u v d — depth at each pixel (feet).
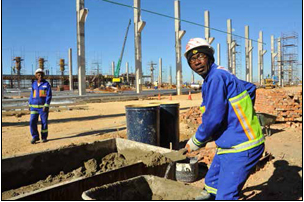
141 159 12.91
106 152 15.97
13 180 12.32
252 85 9.91
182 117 35.78
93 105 65.72
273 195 13.11
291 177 15.20
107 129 32.04
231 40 180.14
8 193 11.65
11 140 25.95
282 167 16.87
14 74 205.05
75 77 231.71
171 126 19.92
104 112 50.62
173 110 19.95
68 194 9.62
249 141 8.30
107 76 239.09
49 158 13.69
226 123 8.53
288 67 211.41
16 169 12.44
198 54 8.85
